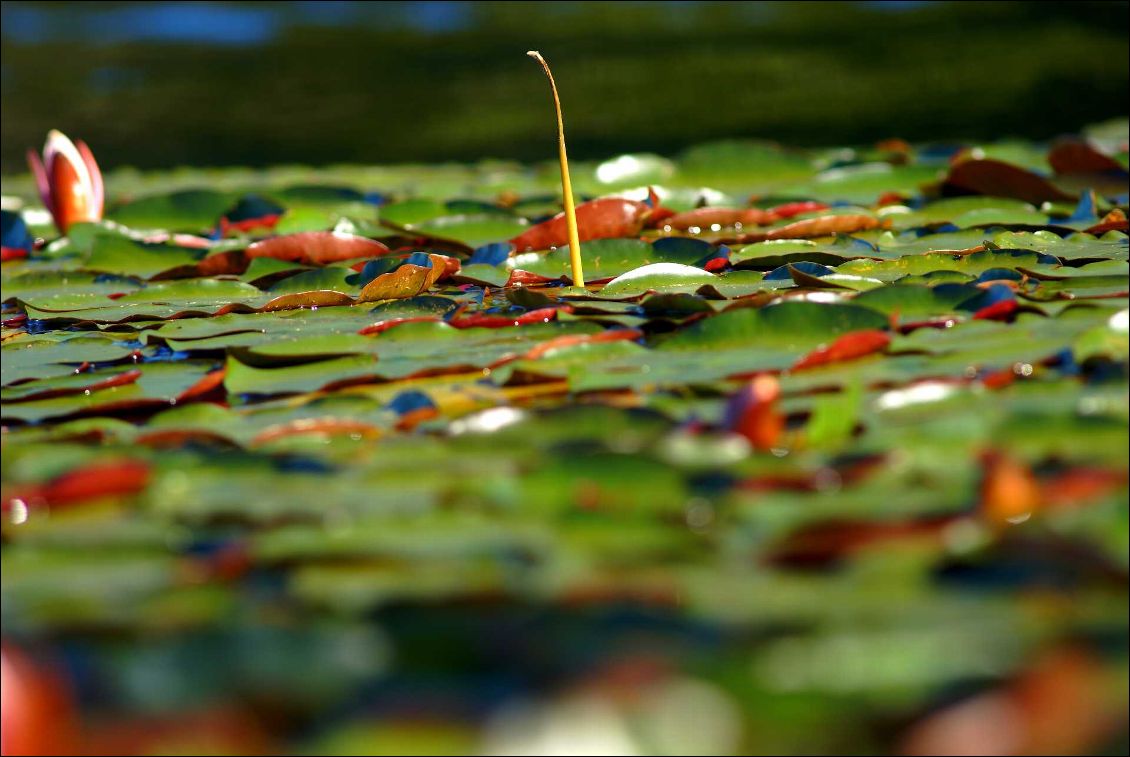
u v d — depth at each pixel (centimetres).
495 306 348
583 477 260
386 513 254
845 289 344
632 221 368
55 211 390
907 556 224
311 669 202
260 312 350
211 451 295
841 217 367
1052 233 362
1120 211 369
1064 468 264
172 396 329
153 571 236
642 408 308
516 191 413
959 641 198
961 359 328
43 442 320
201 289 358
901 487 257
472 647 206
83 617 218
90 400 329
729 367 329
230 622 217
